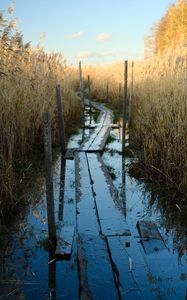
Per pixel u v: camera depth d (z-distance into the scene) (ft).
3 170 15.49
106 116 43.70
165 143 19.15
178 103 20.40
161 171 18.49
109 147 28.22
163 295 9.82
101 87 66.69
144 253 12.06
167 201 16.72
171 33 77.10
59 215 15.37
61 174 21.30
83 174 20.11
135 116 31.32
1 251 12.30
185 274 10.91
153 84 30.32
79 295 9.93
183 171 16.98
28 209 15.75
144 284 10.22
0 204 14.51
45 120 11.66
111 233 13.08
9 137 19.21
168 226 14.28
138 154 22.52
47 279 10.81
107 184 18.34
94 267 10.91
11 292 10.21
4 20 22.35
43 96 26.27
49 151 11.84
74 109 40.01
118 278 10.32
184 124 18.43
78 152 25.43
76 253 12.23
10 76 22.66
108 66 84.79
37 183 18.99
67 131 34.12
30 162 22.30
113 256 11.46
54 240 12.57
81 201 16.20
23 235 13.39
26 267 11.40
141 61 45.47
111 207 15.52
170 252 12.19
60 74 36.58
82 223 14.06
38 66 28.68
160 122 20.24
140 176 20.16
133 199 17.13
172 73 27.17
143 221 14.23
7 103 20.10
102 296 9.62
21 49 25.96
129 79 51.80
